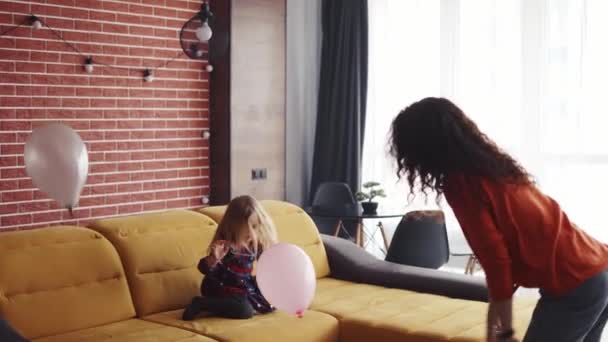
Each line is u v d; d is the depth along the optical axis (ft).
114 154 16.39
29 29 14.88
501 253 7.19
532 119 18.54
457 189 7.39
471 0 19.53
